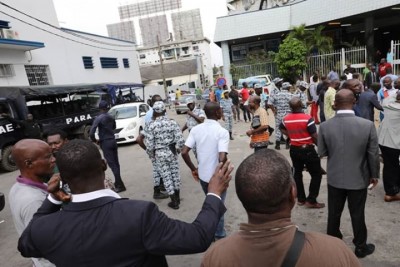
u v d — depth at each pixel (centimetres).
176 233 131
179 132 475
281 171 111
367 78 1177
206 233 138
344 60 1545
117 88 1595
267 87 1459
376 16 1827
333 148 300
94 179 139
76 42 1877
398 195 427
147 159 855
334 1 1662
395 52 1212
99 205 133
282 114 730
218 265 111
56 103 1120
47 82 1638
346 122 292
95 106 1323
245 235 112
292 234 107
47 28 1633
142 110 1207
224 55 2119
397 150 402
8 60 1362
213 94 1510
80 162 134
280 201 109
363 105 525
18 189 193
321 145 314
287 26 1920
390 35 2208
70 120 1133
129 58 2542
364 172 294
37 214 149
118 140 1077
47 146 202
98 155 143
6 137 873
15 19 1430
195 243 133
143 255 130
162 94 3369
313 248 104
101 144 586
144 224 128
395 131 397
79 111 1220
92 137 579
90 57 2020
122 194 587
